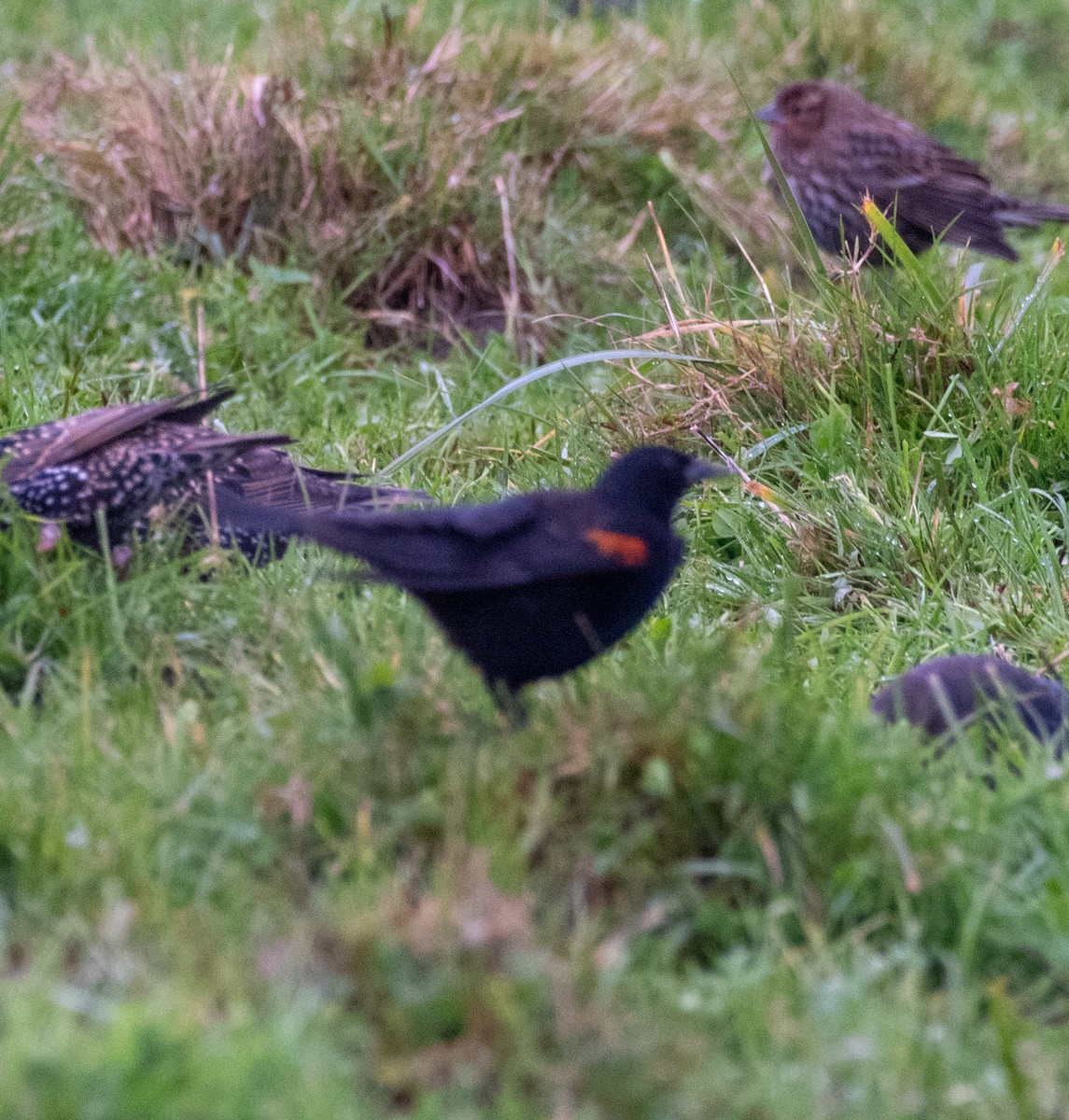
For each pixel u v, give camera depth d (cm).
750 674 602
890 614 835
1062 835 551
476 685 654
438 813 537
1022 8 2361
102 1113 380
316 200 1320
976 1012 505
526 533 601
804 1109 430
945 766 614
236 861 523
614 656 712
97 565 750
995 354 988
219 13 1898
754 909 533
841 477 922
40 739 583
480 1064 436
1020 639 802
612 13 1728
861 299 1013
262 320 1211
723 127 1555
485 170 1353
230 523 612
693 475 634
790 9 1856
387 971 456
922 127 1755
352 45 1452
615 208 1442
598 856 538
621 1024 448
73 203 1337
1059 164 1770
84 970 458
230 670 667
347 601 737
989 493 945
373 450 1024
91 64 1518
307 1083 401
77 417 792
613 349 1124
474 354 1237
